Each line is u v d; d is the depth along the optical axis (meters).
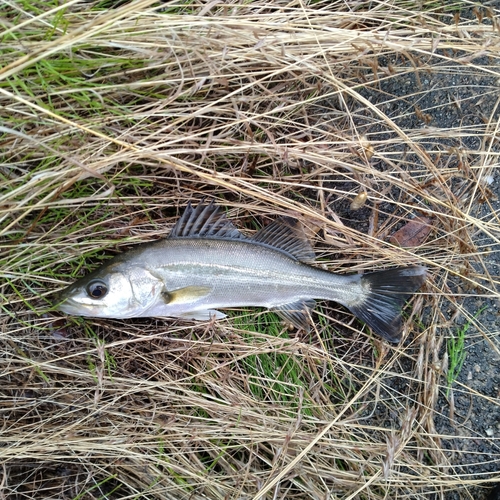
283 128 0.49
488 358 0.49
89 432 0.46
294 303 0.47
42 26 0.41
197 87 0.43
